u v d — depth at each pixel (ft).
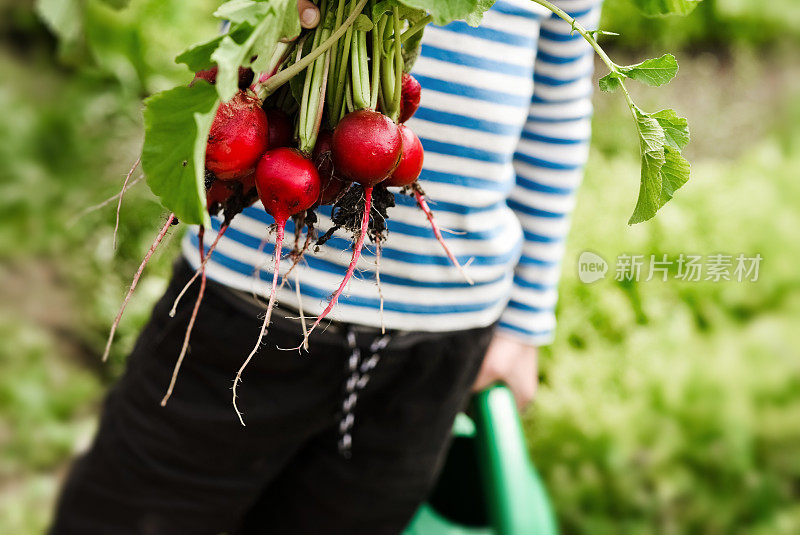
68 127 9.75
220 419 3.61
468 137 3.37
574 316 9.37
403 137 2.68
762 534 8.00
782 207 11.96
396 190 3.37
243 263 3.38
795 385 9.44
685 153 14.29
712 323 10.24
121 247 8.45
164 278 8.64
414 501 4.24
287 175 2.51
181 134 2.34
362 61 2.61
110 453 3.82
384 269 3.45
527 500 4.48
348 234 3.35
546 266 4.35
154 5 7.82
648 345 9.36
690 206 11.46
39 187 9.44
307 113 2.58
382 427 3.83
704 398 9.01
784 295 10.53
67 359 8.31
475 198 3.48
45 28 11.73
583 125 4.18
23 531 6.79
